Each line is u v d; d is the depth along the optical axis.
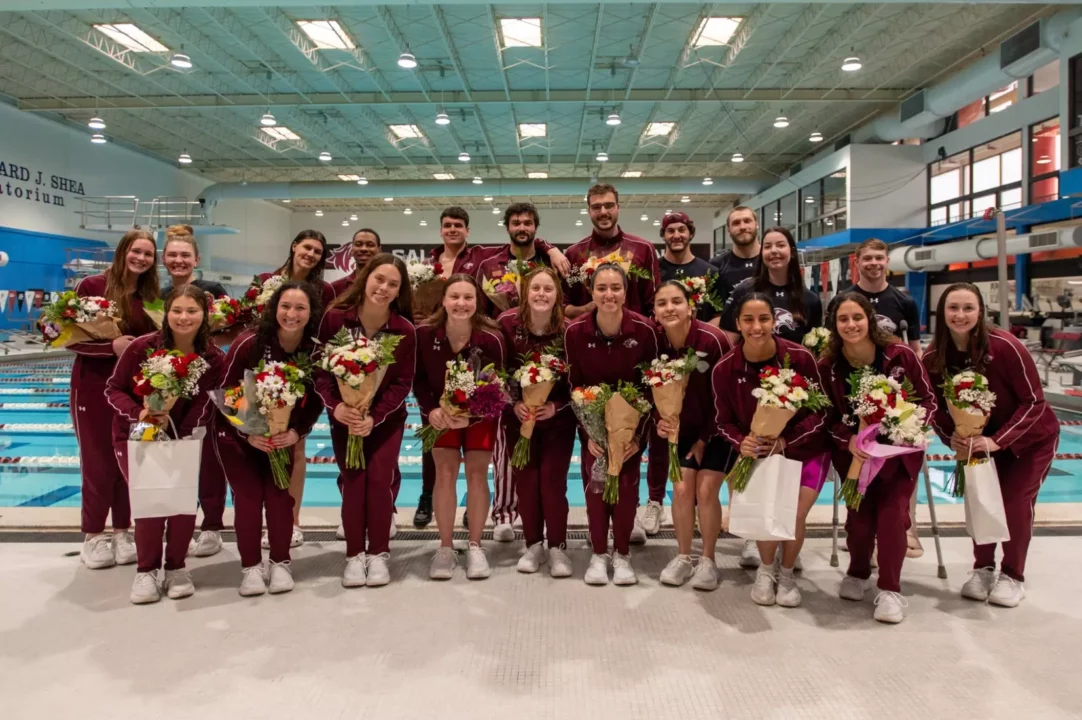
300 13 9.89
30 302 14.28
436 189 19.28
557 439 2.94
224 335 3.40
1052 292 12.11
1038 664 2.11
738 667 2.09
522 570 2.93
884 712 1.85
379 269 2.72
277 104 13.66
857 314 2.54
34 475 5.34
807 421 2.57
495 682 2.00
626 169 21.14
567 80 13.06
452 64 12.14
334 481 5.34
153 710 1.85
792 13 9.96
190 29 10.45
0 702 1.89
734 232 3.72
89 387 2.91
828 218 16.61
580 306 3.42
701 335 2.84
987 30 11.03
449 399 2.72
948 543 3.32
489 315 3.37
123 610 2.51
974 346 2.63
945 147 14.49
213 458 3.17
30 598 2.62
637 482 2.85
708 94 13.41
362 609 2.53
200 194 20.62
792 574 2.66
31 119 14.47
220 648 2.21
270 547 2.76
